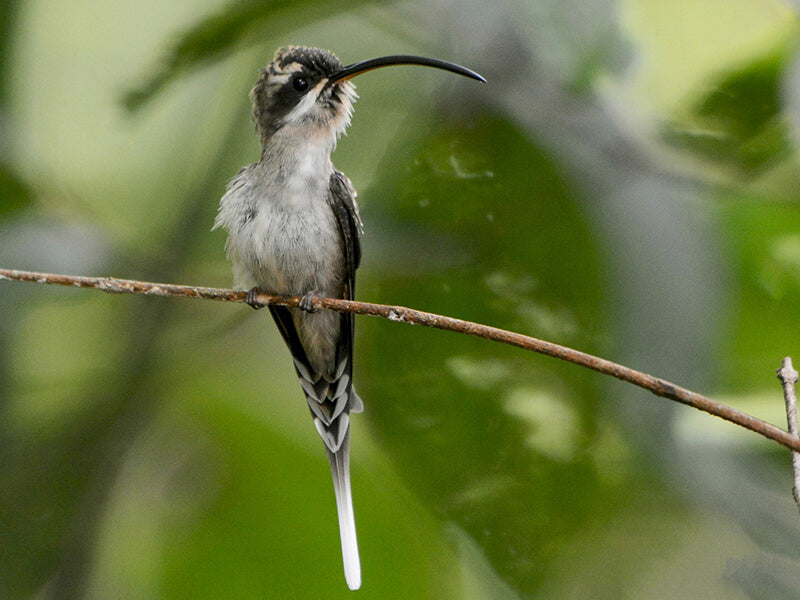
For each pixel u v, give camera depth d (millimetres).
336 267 3176
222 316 3217
